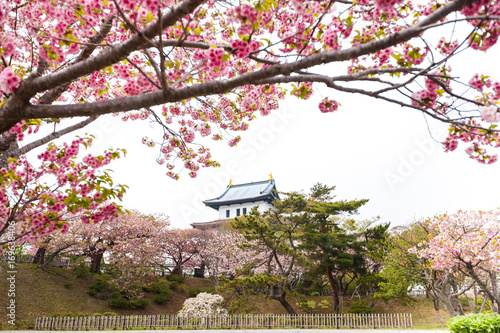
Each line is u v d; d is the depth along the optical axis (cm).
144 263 2330
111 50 259
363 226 2486
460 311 1082
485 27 256
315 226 2145
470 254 846
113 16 328
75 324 1644
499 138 301
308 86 351
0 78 256
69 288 2125
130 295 2261
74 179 375
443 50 302
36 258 2314
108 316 1773
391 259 1777
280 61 273
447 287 1140
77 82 536
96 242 2341
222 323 1786
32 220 359
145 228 2509
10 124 276
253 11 242
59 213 398
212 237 3269
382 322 1767
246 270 1877
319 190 2302
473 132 290
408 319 1731
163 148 638
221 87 262
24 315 1736
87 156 377
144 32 256
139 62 532
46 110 271
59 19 295
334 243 2050
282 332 1549
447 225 955
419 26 221
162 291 2511
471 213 945
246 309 1772
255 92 483
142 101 267
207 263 3181
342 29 302
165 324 1795
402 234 1828
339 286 2498
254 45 280
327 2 332
